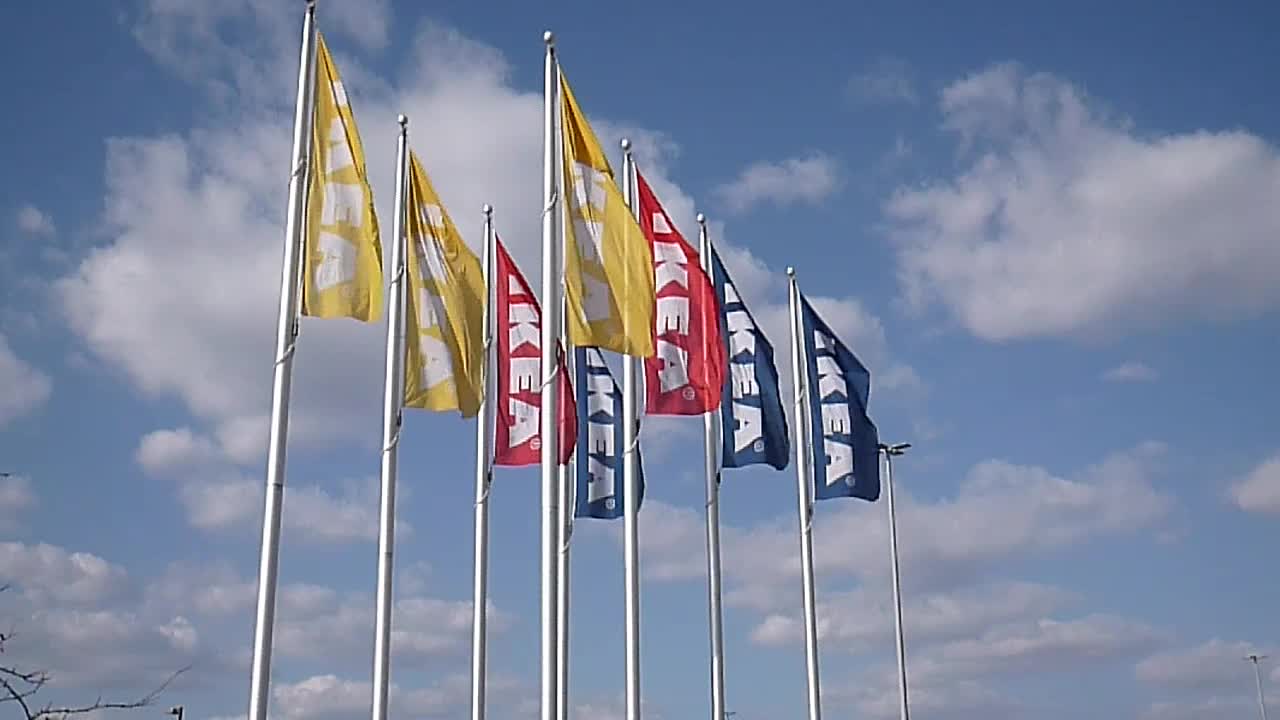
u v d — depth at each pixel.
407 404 31.72
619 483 34.91
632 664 32.88
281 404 25.98
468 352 32.47
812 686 36.00
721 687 36.06
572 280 29.22
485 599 36.75
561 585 34.12
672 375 31.80
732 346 35.22
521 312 35.62
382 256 27.58
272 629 24.94
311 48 27.89
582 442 35.00
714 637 36.28
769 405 34.94
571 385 32.66
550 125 29.97
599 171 29.89
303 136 27.50
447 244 32.94
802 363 37.38
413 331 32.09
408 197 32.72
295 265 26.83
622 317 29.28
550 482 28.78
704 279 32.41
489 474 37.47
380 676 31.59
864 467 35.66
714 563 36.72
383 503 32.19
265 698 24.58
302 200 27.22
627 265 29.61
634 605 33.12
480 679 36.25
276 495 25.55
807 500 36.88
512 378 35.25
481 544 37.00
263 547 25.23
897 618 59.59
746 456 34.59
